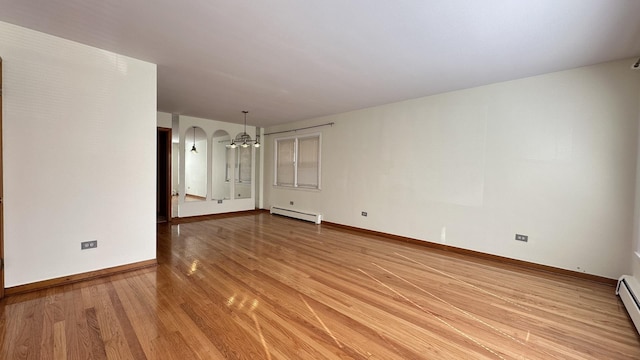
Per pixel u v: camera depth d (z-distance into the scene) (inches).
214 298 103.7
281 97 190.7
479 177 162.6
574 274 132.6
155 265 137.6
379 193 213.6
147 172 133.7
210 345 75.8
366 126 222.2
